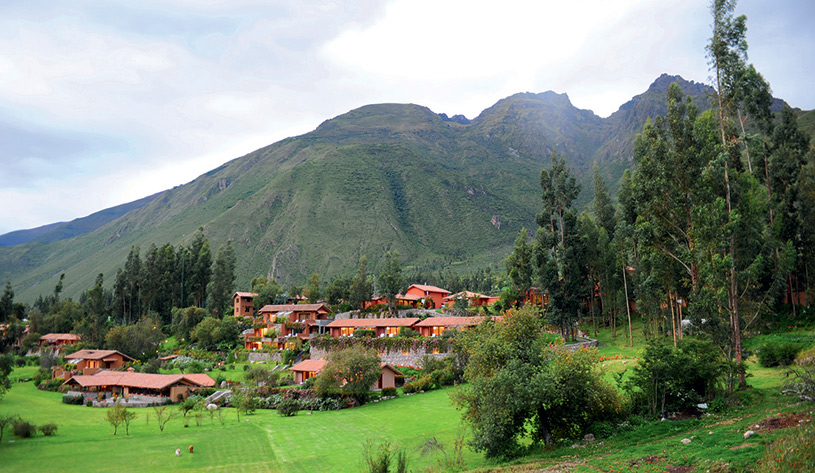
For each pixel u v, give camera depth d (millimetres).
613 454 30469
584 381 36844
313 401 72625
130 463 47906
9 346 137125
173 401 87562
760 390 38656
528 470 30828
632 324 100625
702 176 46156
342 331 109500
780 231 69562
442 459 40250
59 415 76500
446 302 136375
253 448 51656
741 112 73938
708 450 25984
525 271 98812
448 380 76938
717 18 48156
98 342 132875
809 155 72375
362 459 44062
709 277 42500
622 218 89688
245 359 115812
